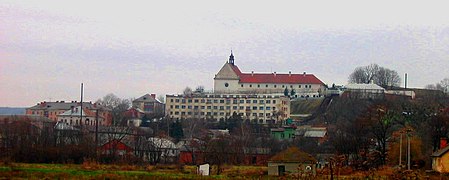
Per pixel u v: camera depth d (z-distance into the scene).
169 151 168.00
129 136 178.88
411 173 72.25
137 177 88.56
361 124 154.62
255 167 135.62
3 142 138.00
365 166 117.06
